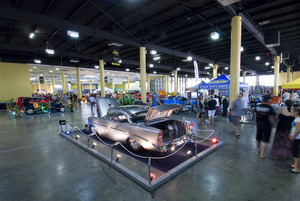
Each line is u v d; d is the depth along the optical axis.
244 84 10.67
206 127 7.73
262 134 4.41
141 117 5.41
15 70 18.06
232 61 8.51
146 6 7.91
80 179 3.48
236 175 3.49
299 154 3.47
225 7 7.21
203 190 3.01
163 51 14.64
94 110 15.38
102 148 5.25
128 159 4.36
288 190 2.95
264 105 4.23
